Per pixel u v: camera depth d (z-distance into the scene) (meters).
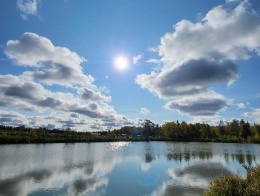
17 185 25.25
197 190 23.42
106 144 105.81
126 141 136.75
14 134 108.31
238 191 11.56
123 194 22.03
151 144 108.12
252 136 131.25
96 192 22.77
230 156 54.72
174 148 80.56
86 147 83.38
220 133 150.50
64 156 52.22
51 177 29.44
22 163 40.66
